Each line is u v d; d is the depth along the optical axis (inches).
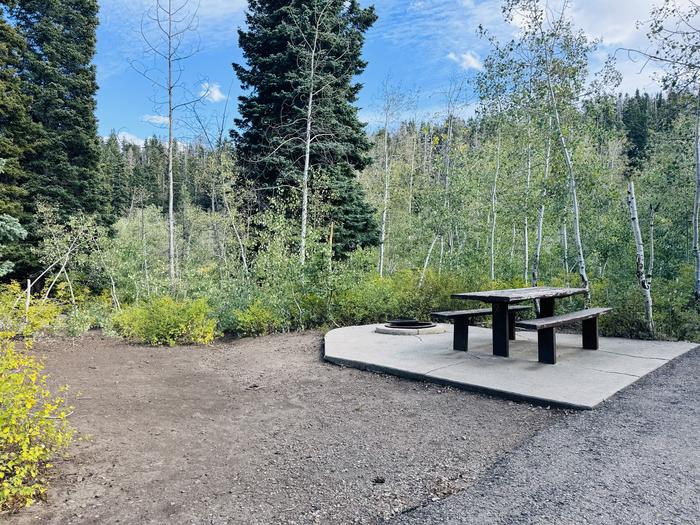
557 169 349.7
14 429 110.7
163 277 615.5
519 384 179.3
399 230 904.3
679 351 229.9
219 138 604.7
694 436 127.1
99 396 205.0
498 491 101.5
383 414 164.2
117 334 433.1
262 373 243.8
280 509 99.9
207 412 178.7
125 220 1221.1
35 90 799.7
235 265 532.4
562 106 337.4
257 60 584.7
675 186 482.9
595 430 135.5
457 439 136.6
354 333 322.7
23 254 690.2
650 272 366.6
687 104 322.3
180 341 371.9
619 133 369.7
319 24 563.5
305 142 542.9
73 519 96.6
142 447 141.0
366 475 115.3
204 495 108.0
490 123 499.8
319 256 389.1
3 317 374.6
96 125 882.8
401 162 945.5
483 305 394.0
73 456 133.1
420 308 394.9
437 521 90.1
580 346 250.2
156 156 2044.8
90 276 742.5
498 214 577.6
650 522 85.4
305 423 160.1
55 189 782.5
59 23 863.7
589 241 455.2
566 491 99.4
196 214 944.9
